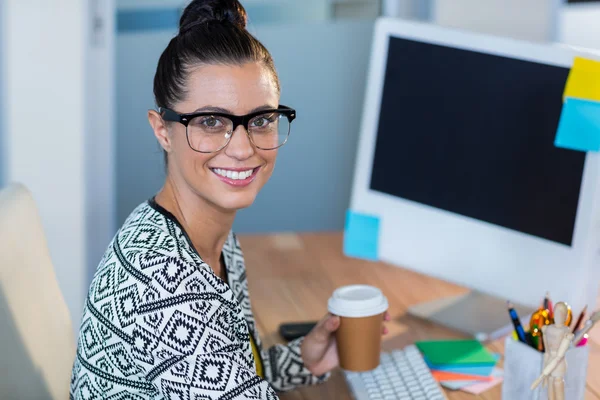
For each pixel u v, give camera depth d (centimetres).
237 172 101
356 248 166
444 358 133
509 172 140
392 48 156
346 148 327
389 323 150
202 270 95
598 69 125
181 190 106
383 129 159
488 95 142
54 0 233
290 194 330
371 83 160
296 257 188
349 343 123
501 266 143
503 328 143
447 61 147
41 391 112
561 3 283
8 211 119
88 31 240
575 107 128
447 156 149
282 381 128
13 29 233
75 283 252
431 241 154
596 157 127
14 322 107
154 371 92
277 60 311
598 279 134
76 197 248
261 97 100
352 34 313
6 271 109
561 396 94
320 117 321
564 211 133
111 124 254
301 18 308
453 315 150
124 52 302
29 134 241
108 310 94
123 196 318
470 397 121
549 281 136
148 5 299
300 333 143
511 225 141
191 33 100
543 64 133
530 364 104
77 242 250
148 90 307
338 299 123
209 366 90
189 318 91
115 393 98
